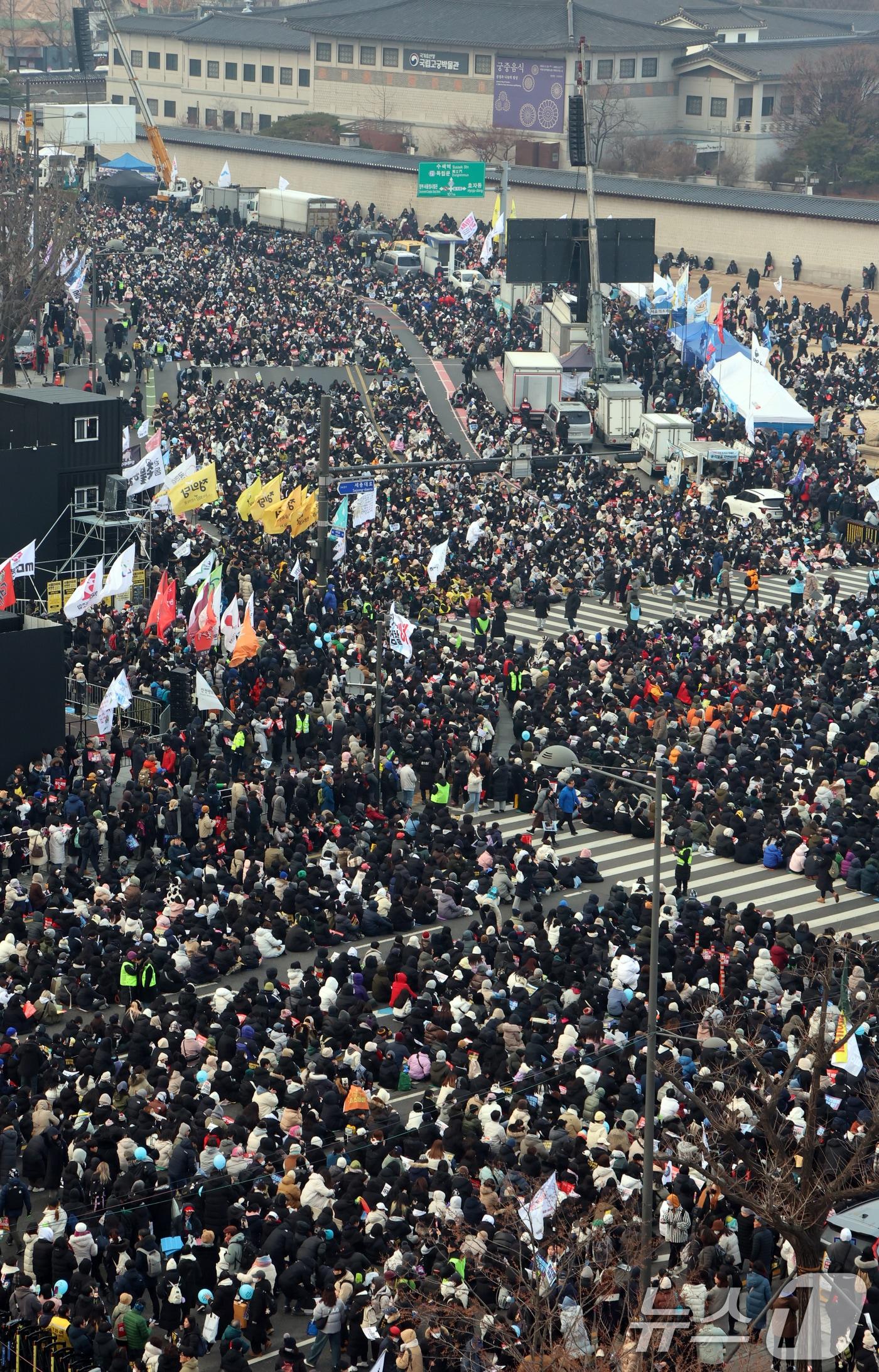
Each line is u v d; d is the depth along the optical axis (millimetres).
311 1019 145875
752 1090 122188
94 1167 122438
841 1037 129750
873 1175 115562
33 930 165000
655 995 112812
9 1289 115062
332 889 174125
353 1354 110688
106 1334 107562
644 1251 110688
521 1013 146000
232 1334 108875
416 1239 114938
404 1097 140875
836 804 198500
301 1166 122000
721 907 187375
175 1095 131375
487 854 185000
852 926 184375
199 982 160000
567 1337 105188
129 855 182875
